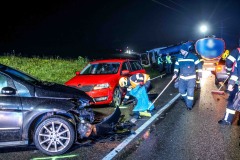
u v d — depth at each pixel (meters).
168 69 20.77
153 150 4.86
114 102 8.49
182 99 9.69
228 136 5.54
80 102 5.21
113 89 8.43
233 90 6.17
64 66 16.92
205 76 17.27
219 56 13.24
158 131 5.95
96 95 8.05
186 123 6.55
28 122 4.68
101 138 5.50
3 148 5.12
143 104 7.45
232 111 6.27
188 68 8.00
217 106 8.45
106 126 5.58
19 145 4.73
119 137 5.55
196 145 5.07
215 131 5.88
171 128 6.16
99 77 8.52
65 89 5.40
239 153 4.67
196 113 7.56
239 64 5.90
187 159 4.45
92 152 4.84
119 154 4.71
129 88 8.07
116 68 9.19
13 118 4.64
